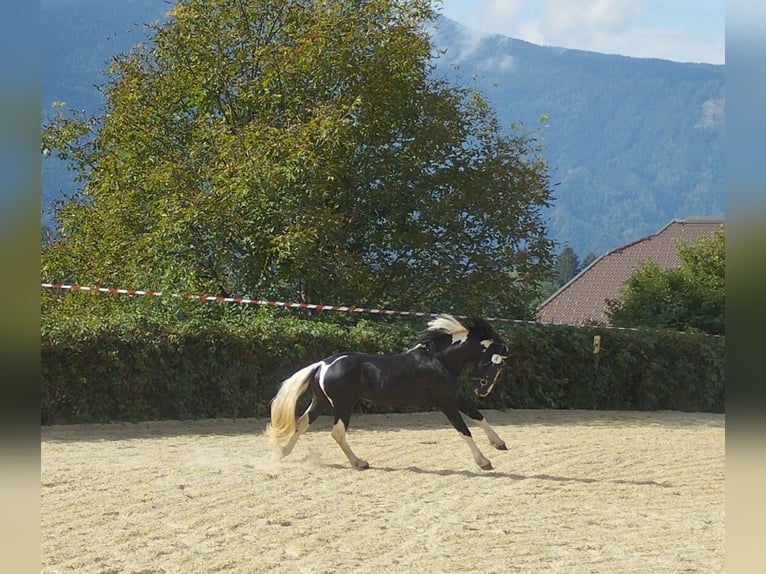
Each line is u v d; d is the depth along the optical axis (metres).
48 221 22.67
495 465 11.52
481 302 20.84
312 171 18.77
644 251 47.00
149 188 20.38
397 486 9.90
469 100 22.61
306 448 12.67
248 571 6.52
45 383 14.45
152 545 7.15
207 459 11.45
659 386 21.17
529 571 6.70
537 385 19.61
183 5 21.70
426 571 6.64
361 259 20.20
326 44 20.36
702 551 7.38
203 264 19.64
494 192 21.62
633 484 10.53
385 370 10.88
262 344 16.38
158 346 15.30
